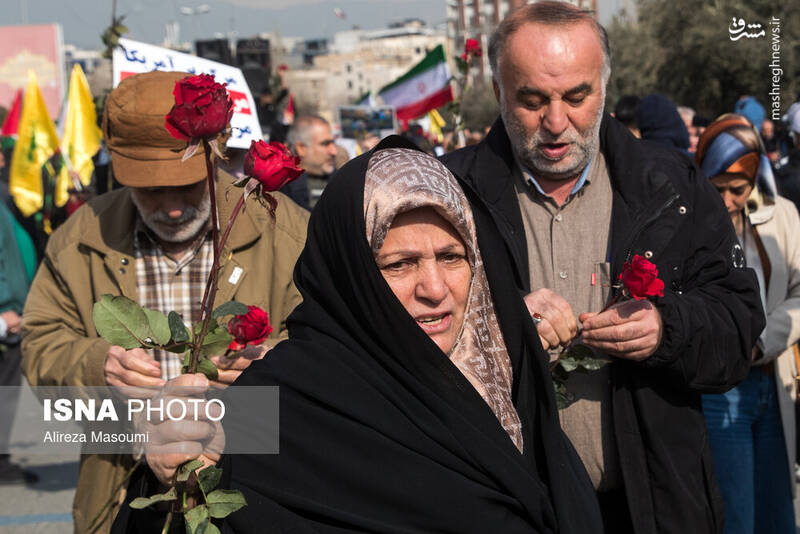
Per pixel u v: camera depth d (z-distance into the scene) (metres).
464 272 1.95
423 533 1.76
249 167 1.67
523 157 2.72
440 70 8.70
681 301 2.52
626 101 6.78
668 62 21.28
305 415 1.80
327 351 1.85
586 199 2.79
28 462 6.12
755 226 3.58
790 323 3.44
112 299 1.75
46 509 5.32
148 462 1.80
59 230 2.83
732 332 2.58
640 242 2.61
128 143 2.50
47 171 7.66
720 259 2.67
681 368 2.51
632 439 2.58
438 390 1.84
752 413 3.45
